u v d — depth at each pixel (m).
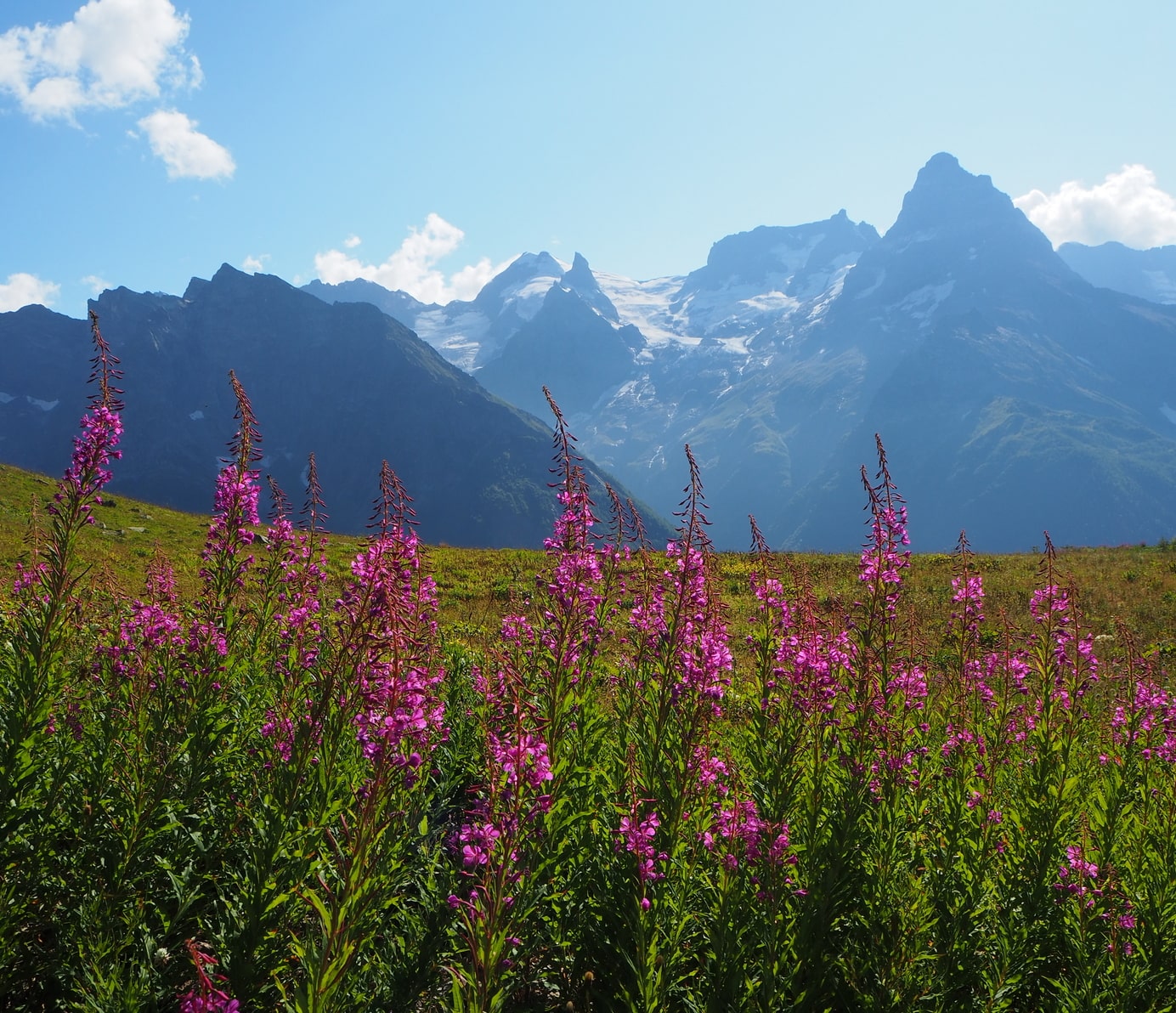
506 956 1.46
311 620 1.92
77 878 1.71
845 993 1.67
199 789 1.83
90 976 1.46
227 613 1.94
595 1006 1.66
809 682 1.89
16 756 1.66
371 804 1.38
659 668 1.94
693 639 1.79
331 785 1.68
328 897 1.53
